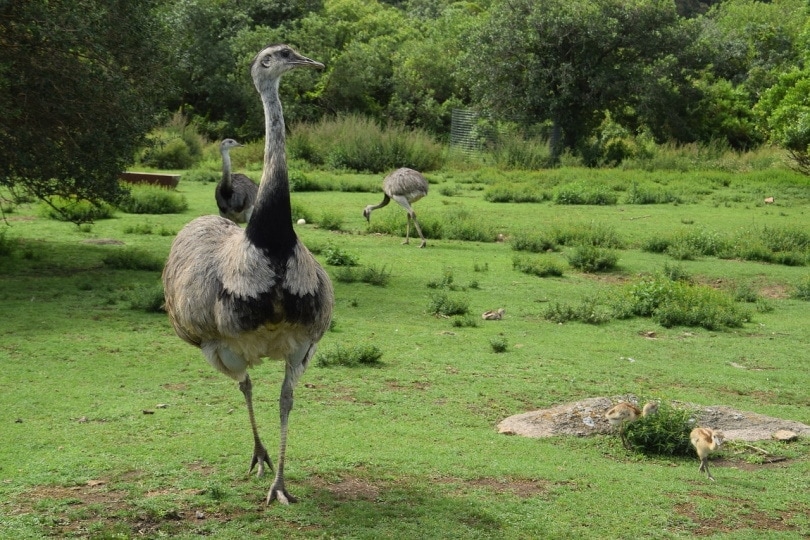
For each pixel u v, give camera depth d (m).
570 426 6.85
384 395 7.52
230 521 4.92
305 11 43.81
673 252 15.90
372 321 10.47
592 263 14.63
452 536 4.84
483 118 33.31
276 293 4.84
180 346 8.76
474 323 10.52
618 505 5.38
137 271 12.59
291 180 24.20
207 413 6.80
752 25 43.59
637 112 31.58
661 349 9.80
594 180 25.77
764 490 5.79
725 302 11.91
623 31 30.92
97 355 8.31
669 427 6.52
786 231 17.02
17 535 4.63
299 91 39.72
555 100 30.77
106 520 4.86
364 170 29.64
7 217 16.91
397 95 41.09
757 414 7.21
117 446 5.98
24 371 7.74
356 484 5.50
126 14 12.23
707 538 5.00
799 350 10.06
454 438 6.48
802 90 26.86
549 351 9.41
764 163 29.58
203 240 5.38
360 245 16.11
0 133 11.59
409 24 49.41
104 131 11.98
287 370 5.27
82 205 16.69
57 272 12.23
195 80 38.03
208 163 29.27
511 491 5.52
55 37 11.02
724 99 34.56
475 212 20.58
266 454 5.59
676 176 27.05
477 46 32.19
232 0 42.47
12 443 6.01
